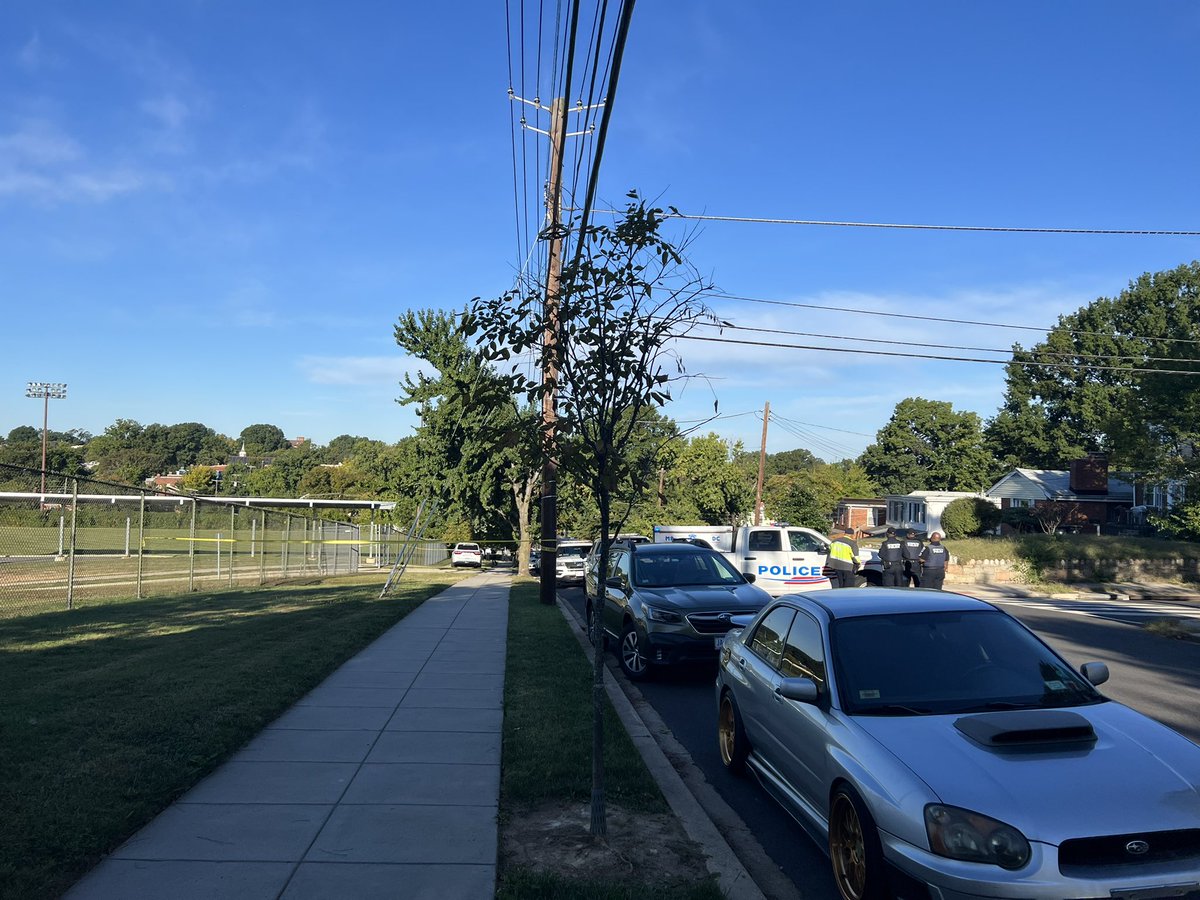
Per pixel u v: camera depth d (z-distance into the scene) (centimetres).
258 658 993
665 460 3088
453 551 5409
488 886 440
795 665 560
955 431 7262
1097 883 355
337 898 424
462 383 556
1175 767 407
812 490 5059
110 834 482
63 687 800
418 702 849
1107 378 5731
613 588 1203
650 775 625
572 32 771
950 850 368
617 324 527
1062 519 4516
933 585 1744
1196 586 2689
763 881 490
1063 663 523
